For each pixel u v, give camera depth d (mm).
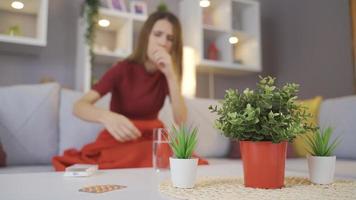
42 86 1829
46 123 1741
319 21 3045
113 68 1604
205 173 864
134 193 545
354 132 1730
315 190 563
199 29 2947
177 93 1716
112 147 1350
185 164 596
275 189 574
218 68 3102
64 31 2695
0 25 2447
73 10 2742
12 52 2498
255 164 592
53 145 1746
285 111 588
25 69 2531
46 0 2381
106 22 2719
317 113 1984
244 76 3475
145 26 1767
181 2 3203
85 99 1475
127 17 2668
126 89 1583
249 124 579
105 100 1824
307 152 684
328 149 661
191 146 620
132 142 1375
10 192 549
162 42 1751
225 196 513
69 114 1804
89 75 2484
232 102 609
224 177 754
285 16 3430
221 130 627
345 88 2764
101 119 1266
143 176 783
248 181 605
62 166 1245
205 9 3158
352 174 1026
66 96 1856
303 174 845
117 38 2871
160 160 922
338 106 1880
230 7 3158
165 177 765
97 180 707
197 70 3186
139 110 1588
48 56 2617
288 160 1656
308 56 3145
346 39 2775
